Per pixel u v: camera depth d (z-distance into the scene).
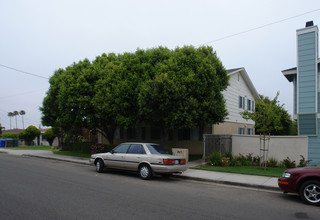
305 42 12.94
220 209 6.24
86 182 9.26
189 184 9.70
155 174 11.77
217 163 13.80
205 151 14.69
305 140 13.40
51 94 21.36
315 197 6.88
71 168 13.41
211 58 15.67
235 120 23.08
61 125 22.44
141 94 14.65
